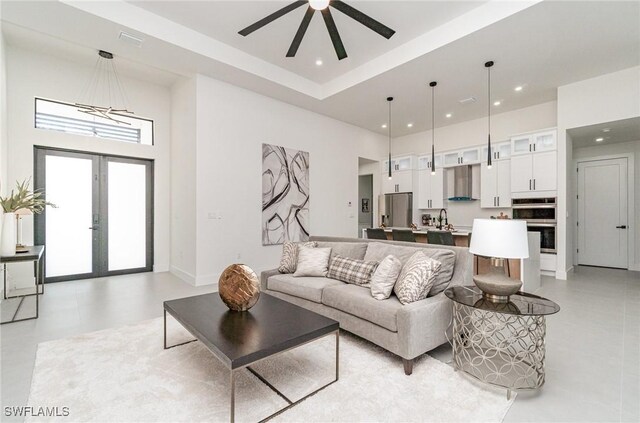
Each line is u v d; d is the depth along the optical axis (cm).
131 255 527
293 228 567
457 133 689
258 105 515
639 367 209
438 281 240
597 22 315
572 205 566
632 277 501
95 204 491
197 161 443
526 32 334
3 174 383
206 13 346
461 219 675
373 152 757
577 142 582
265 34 385
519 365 209
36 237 439
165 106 554
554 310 178
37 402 168
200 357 222
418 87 485
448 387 185
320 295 271
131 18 330
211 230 458
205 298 248
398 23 358
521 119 589
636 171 571
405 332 198
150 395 176
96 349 234
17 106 413
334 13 339
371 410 163
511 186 553
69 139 456
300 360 219
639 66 412
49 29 330
